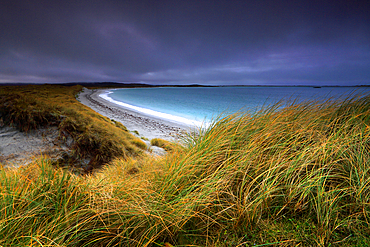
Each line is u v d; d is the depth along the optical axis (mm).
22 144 5336
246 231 1266
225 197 1594
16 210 1352
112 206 1473
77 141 5996
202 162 1970
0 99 6629
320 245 1063
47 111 6777
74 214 1391
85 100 41812
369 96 2676
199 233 1333
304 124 2234
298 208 1364
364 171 1423
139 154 7062
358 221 1204
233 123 2799
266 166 1636
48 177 1706
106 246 1236
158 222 1339
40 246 1129
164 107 39094
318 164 1603
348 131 2051
